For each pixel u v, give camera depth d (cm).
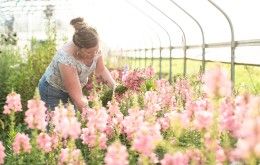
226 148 330
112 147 278
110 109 483
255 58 814
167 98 626
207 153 328
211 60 1039
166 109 618
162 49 1571
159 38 1559
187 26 1185
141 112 371
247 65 856
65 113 373
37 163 403
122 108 639
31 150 420
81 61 570
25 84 977
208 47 1049
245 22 830
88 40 535
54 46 1150
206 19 1013
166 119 477
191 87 773
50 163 423
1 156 389
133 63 2098
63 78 564
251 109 247
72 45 566
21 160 415
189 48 1207
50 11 2180
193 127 376
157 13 1313
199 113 322
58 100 600
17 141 393
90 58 569
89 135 398
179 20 1191
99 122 393
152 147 289
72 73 561
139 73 707
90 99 632
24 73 1008
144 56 1867
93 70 602
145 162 295
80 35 538
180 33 1296
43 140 395
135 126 346
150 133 305
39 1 1994
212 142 321
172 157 289
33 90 968
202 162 332
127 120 371
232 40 876
